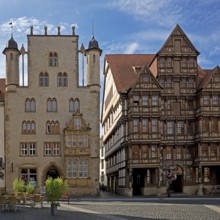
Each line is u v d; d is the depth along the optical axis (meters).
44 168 76.56
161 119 81.31
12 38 78.69
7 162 76.12
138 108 77.88
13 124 77.06
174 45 82.75
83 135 77.06
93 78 79.06
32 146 77.12
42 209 43.03
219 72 80.81
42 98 78.25
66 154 76.06
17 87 77.94
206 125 79.94
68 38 80.06
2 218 33.81
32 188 52.50
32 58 79.06
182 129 82.25
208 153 79.62
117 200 61.06
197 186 80.75
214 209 42.16
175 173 79.69
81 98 78.75
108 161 108.88
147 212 39.28
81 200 61.34
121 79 85.88
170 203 52.38
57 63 79.38
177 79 82.62
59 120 78.06
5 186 75.50
